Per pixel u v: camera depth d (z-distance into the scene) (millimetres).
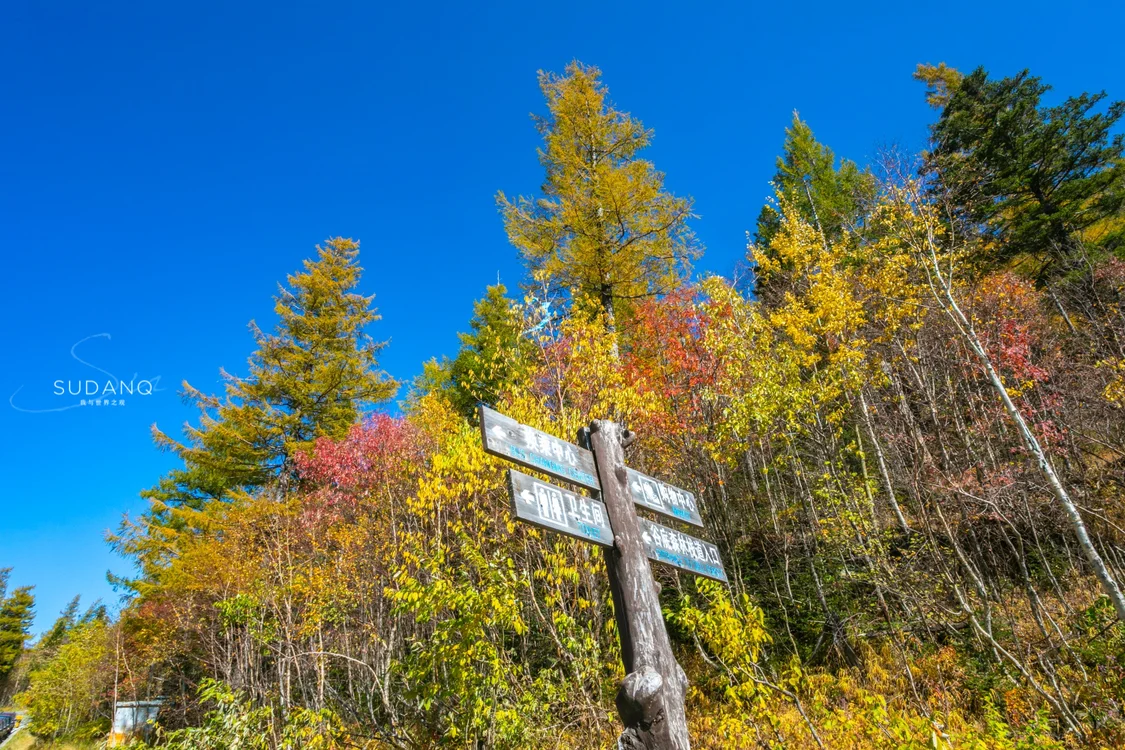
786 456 11148
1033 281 15102
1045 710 5969
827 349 11438
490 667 7977
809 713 6891
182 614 14414
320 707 9344
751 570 10922
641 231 15070
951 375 11367
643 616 3145
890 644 8000
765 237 18875
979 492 8203
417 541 9062
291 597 11398
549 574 7738
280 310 18688
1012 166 16391
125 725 15562
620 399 9414
